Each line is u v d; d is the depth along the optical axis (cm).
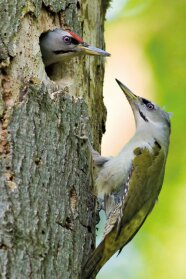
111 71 1725
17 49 1145
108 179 1244
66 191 1131
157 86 1684
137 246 1691
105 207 1243
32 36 1175
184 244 1659
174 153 1661
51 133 1130
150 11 1750
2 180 1045
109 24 1756
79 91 1283
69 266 1094
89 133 1217
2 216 1023
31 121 1102
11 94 1116
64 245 1094
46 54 1304
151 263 1677
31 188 1069
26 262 1027
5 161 1060
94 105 1320
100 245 1159
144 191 1246
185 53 1691
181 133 1656
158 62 1695
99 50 1304
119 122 1714
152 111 1359
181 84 1673
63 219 1106
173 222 1667
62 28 1273
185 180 1664
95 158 1248
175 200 1664
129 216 1215
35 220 1057
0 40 1130
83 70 1310
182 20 1727
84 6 1331
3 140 1072
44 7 1227
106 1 1450
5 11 1145
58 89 1184
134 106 1366
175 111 1659
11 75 1130
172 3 1744
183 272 1656
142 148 1295
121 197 1245
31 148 1089
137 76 1706
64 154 1144
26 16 1171
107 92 1723
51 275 1057
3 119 1086
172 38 1714
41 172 1091
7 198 1036
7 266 1006
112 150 1694
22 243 1032
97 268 1147
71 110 1178
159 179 1289
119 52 1731
